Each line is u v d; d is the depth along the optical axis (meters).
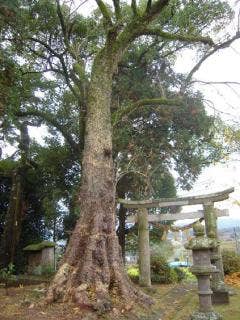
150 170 13.71
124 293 6.98
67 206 15.66
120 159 13.34
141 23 9.34
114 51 9.26
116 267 7.40
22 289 9.51
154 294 9.76
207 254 6.29
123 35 9.33
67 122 14.80
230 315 6.91
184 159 13.82
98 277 7.02
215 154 13.85
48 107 14.95
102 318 6.13
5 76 11.34
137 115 13.32
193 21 11.94
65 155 15.20
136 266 15.25
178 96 12.32
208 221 9.47
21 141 16.42
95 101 8.91
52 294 6.82
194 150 13.72
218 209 9.74
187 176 14.19
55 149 15.62
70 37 13.26
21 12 10.43
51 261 13.95
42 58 13.38
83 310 6.30
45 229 17.05
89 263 7.16
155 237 15.58
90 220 7.84
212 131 13.31
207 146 13.75
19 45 11.57
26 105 14.59
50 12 12.78
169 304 8.22
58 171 15.40
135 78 13.27
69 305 6.48
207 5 11.75
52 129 15.98
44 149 16.05
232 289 10.44
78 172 15.44
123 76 13.45
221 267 9.02
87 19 13.41
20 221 15.59
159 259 12.95
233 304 8.18
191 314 6.58
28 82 13.46
